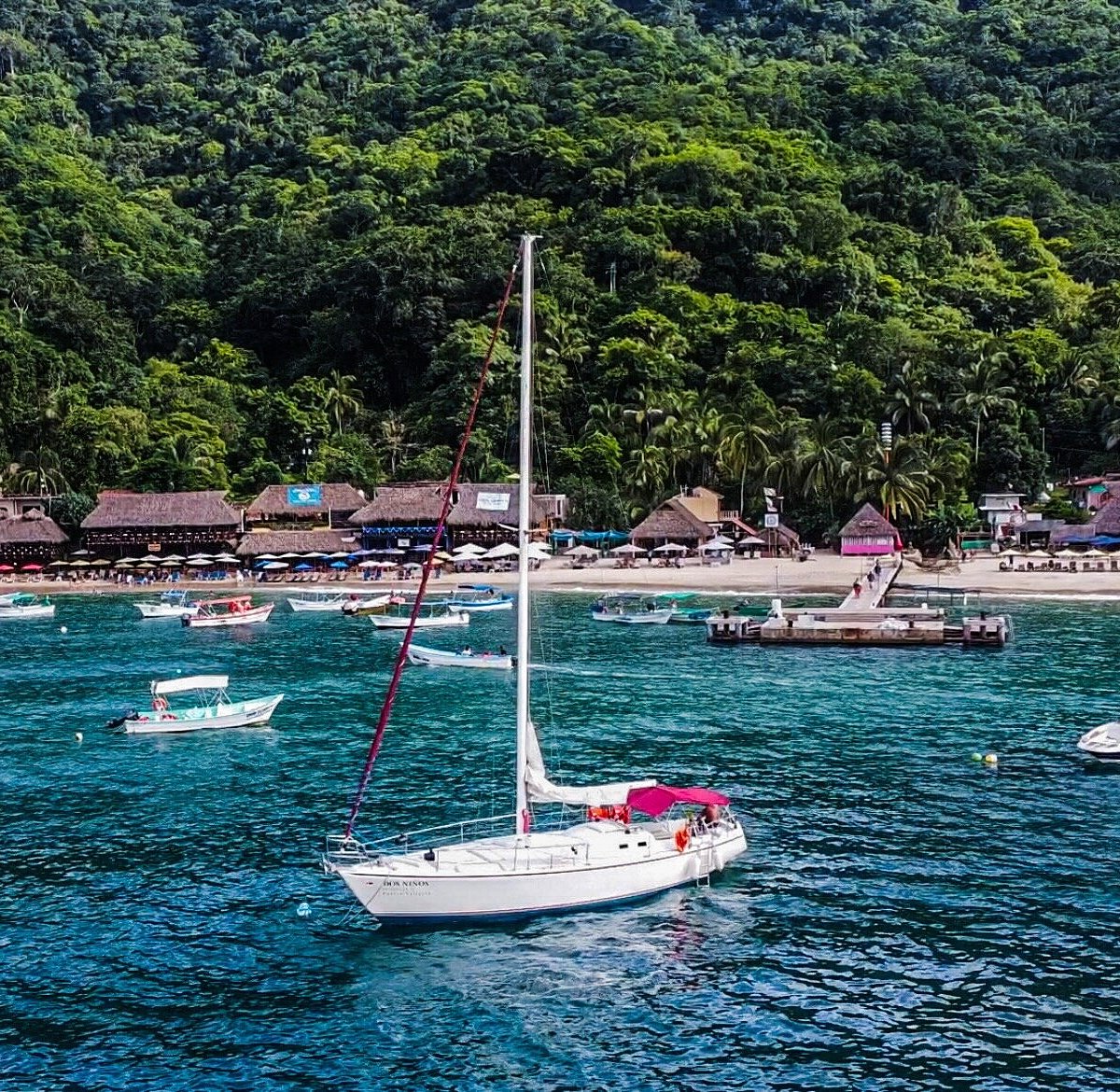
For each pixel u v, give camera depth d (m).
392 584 141.25
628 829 41.44
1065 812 47.44
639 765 55.69
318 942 36.72
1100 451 181.25
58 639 107.94
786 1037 30.80
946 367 184.12
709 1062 29.73
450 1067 29.73
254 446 197.38
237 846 45.66
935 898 38.97
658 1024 31.55
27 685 83.12
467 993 33.34
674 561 148.88
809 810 48.19
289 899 40.12
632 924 37.50
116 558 162.50
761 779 52.78
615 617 110.06
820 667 82.44
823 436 168.50
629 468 176.00
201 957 35.84
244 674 86.44
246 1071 29.72
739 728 63.12
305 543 158.12
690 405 180.62
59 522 168.25
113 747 62.88
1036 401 187.75
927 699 69.81
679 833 40.53
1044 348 192.00
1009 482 172.62
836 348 194.25
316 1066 29.89
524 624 40.19
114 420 189.38
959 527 161.50
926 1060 29.61
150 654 97.25
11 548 163.12
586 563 151.12
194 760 59.56
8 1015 32.50
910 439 170.12
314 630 112.06
